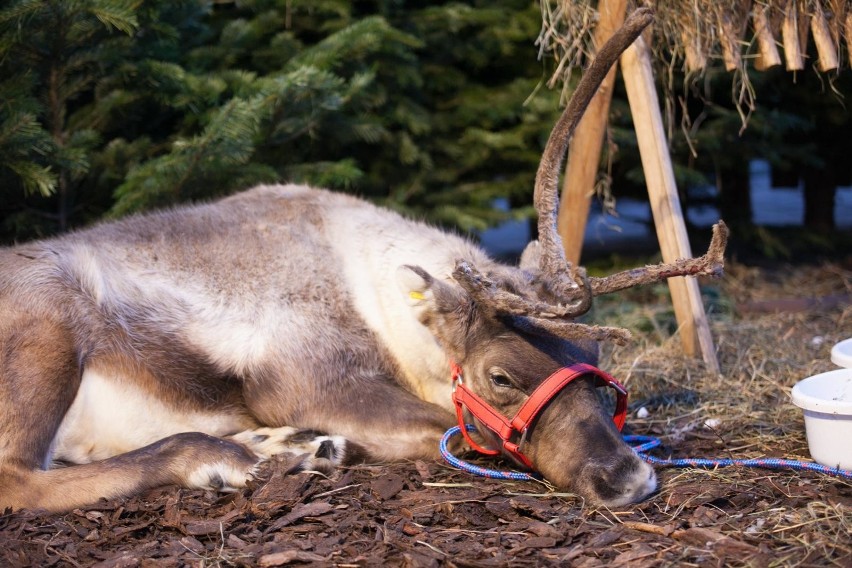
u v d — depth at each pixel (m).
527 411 4.02
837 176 10.29
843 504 3.76
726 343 6.49
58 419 4.25
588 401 4.02
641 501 3.85
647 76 5.86
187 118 6.59
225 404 4.71
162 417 4.60
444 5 7.98
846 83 8.34
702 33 5.73
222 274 4.78
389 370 4.84
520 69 8.16
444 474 4.31
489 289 4.02
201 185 6.20
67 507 3.98
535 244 4.93
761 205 12.83
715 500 3.85
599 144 6.09
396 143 7.61
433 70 7.92
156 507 3.95
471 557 3.45
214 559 3.50
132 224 4.93
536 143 8.05
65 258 4.51
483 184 8.03
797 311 7.42
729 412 5.14
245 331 4.66
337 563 3.44
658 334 6.63
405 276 4.30
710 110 8.49
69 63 5.91
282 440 4.45
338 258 4.98
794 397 4.23
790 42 5.51
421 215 7.70
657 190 5.94
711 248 3.96
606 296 7.64
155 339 4.57
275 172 6.45
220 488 4.14
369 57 7.30
